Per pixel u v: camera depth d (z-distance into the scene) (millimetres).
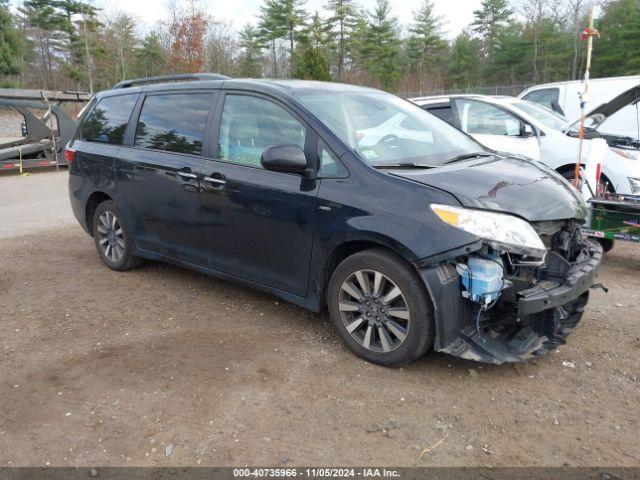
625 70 40031
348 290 3584
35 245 6734
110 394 3236
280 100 4000
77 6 47375
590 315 4332
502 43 51594
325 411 3051
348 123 3918
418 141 4141
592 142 5582
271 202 3873
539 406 3084
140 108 5121
